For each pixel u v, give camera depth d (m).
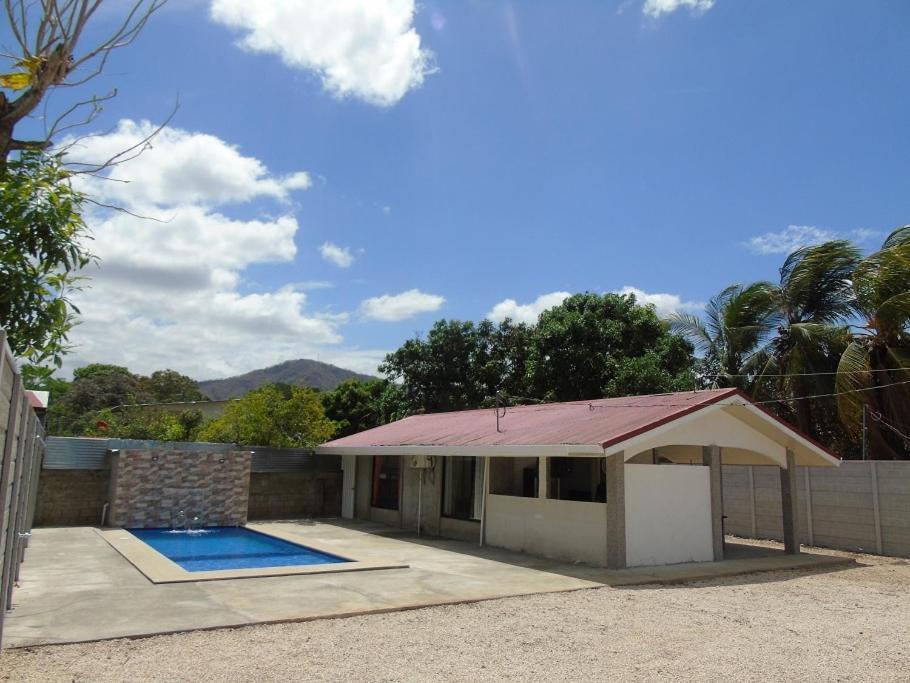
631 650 6.80
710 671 6.17
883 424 17.80
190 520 17.89
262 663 6.04
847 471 15.25
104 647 6.45
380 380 39.56
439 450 15.34
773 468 16.86
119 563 11.41
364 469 20.97
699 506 13.16
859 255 20.06
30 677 5.48
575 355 26.23
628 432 11.46
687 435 13.12
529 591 9.69
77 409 41.00
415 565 11.95
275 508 21.03
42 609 7.93
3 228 4.37
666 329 26.17
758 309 21.94
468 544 15.29
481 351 31.23
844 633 7.73
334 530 17.88
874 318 18.62
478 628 7.57
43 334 4.52
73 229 4.63
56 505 17.36
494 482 15.66
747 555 14.12
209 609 8.04
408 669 6.01
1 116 4.48
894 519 14.23
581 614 8.40
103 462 17.81
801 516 16.16
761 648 6.99
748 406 13.28
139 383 48.72
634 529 12.20
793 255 21.19
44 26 4.36
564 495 16.66
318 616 7.81
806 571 12.41
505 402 26.97
